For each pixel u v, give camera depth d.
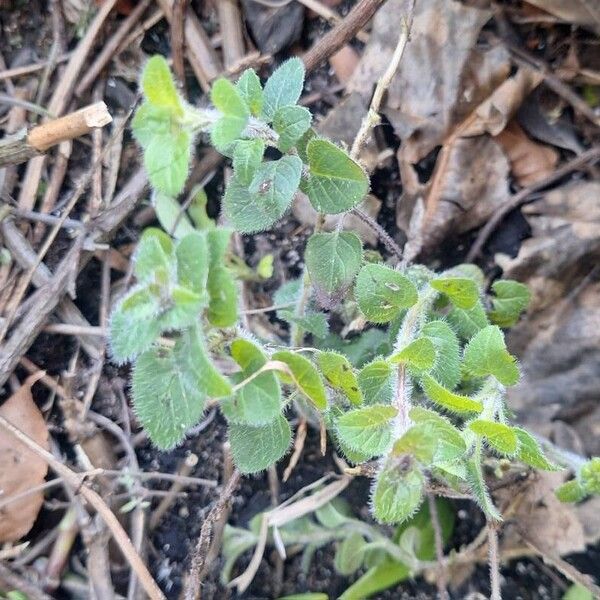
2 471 0.18
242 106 0.12
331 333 0.20
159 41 0.22
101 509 0.18
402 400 0.14
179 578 0.19
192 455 0.20
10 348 0.19
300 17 0.22
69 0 0.22
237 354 0.13
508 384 0.15
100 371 0.20
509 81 0.21
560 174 0.21
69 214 0.21
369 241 0.21
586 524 0.19
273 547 0.20
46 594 0.18
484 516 0.20
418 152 0.21
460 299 0.16
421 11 0.21
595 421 0.20
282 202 0.14
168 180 0.12
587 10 0.20
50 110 0.21
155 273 0.12
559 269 0.20
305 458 0.20
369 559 0.20
